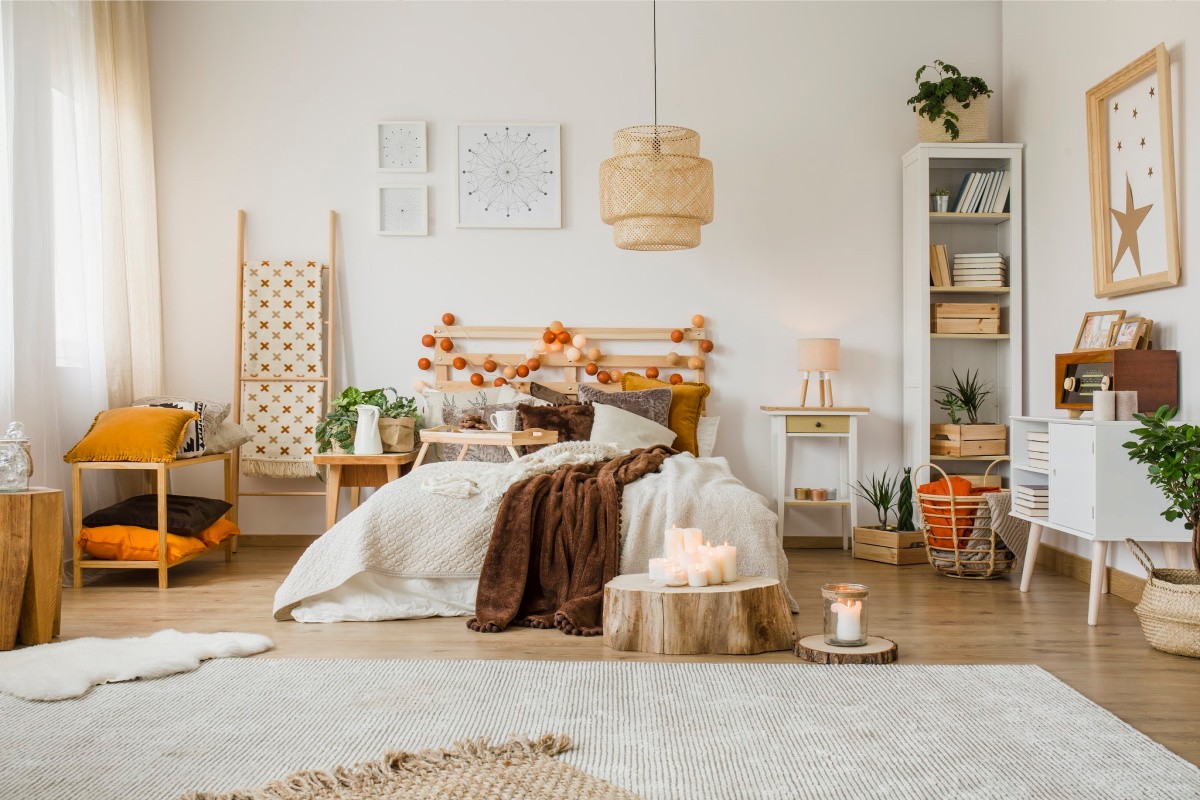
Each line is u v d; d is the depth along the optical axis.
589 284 6.36
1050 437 4.45
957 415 6.30
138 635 3.83
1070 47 5.34
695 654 3.54
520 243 6.36
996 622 4.07
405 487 4.34
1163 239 4.37
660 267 6.36
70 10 5.24
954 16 6.34
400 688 3.08
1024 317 6.00
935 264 6.03
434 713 2.83
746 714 2.82
